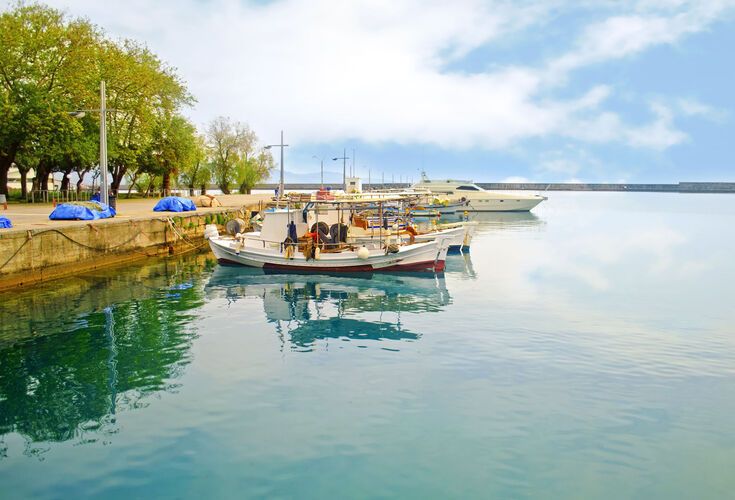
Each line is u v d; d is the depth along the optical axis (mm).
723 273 27172
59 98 40500
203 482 8047
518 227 53938
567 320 17547
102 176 33125
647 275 26594
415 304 19938
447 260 31500
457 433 9562
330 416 10195
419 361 13344
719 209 85875
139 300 20359
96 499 7668
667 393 11477
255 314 18297
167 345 14625
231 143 85062
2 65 38094
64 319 17297
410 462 8609
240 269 28188
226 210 44281
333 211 28906
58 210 28266
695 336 15828
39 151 41562
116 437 9422
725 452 9055
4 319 17203
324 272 26953
